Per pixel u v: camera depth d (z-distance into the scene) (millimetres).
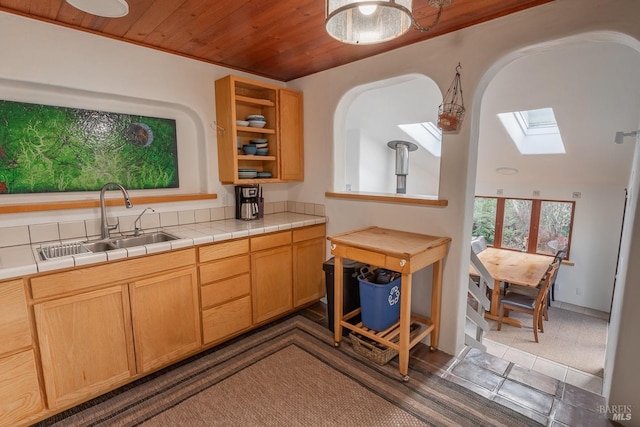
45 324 1629
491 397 1879
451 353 2334
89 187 2271
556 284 4781
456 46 2104
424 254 2018
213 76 2740
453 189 2223
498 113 3305
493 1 1744
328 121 2959
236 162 2711
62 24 1965
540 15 1758
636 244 1588
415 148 4754
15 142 1972
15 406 1573
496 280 3855
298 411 1778
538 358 3242
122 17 1892
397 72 2420
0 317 1495
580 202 4488
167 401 1854
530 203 4930
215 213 2881
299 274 2934
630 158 3559
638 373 1620
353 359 2262
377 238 2293
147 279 1968
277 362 2227
